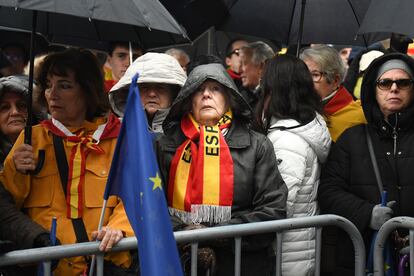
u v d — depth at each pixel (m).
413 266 3.84
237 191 3.89
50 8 3.48
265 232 3.75
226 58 6.86
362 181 4.25
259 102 4.45
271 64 4.39
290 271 4.16
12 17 4.89
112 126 3.87
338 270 4.25
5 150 4.20
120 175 3.28
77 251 3.32
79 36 4.86
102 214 3.37
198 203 3.85
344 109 4.70
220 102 4.02
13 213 3.63
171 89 4.57
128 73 4.54
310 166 4.28
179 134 4.02
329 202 4.27
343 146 4.35
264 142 4.00
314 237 4.23
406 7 4.07
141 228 3.07
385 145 4.27
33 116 4.29
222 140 3.94
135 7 3.61
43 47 6.21
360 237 4.00
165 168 3.97
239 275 3.71
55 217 3.67
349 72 5.94
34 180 3.80
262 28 5.28
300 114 4.28
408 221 3.85
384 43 6.13
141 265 3.07
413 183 4.18
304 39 5.23
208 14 5.32
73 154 3.81
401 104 4.22
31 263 3.32
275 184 3.95
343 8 5.27
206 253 3.80
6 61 5.26
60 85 3.88
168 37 4.84
